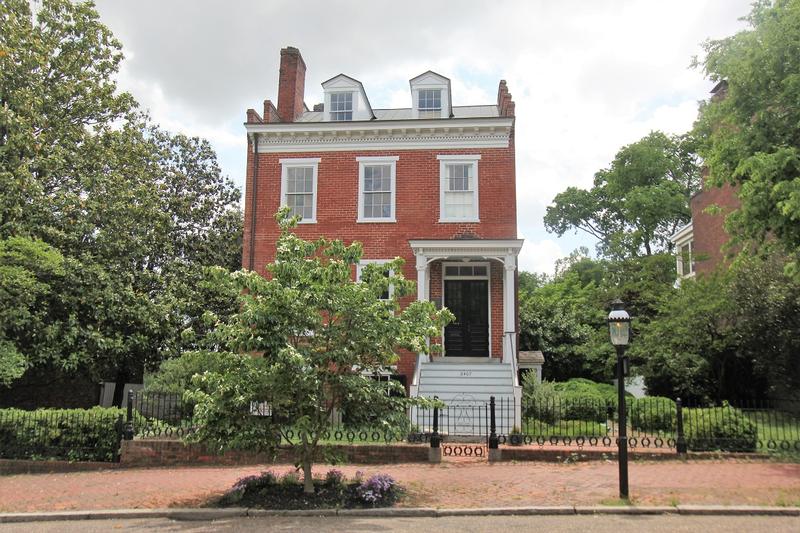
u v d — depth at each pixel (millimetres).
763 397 19250
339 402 9719
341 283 9766
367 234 20109
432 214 20000
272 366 8930
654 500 8891
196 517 8773
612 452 12117
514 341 17969
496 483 10289
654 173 41844
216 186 26766
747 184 12719
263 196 20656
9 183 15906
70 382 20812
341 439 12984
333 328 9508
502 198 19859
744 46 13773
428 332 9805
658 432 13648
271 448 9703
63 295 16953
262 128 20672
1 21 16344
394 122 20141
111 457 12922
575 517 8297
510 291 18406
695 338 18812
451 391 16750
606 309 26969
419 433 13180
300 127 20500
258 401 9523
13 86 16766
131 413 13227
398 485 9992
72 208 17938
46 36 18766
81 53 19625
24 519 8836
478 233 19734
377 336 9531
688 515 8320
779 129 13367
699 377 19578
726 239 25531
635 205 40594
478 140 20203
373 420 9656
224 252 26062
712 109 14508
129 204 19562
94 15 19828
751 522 7871
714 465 11508
